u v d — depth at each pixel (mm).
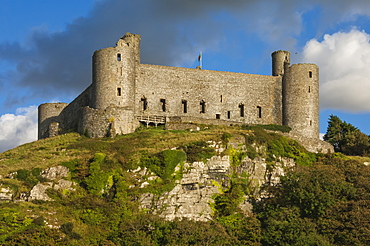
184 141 81688
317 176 78250
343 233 69125
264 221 72625
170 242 66688
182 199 74250
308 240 67875
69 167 77625
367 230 68375
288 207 73875
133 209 72062
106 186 75125
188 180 76188
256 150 82875
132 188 74438
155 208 72750
